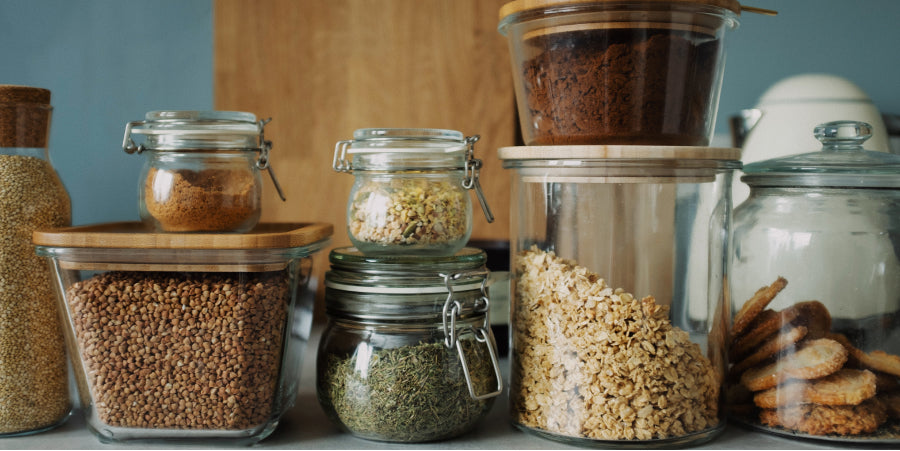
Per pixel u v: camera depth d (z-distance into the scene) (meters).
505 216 1.34
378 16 1.32
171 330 0.73
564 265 0.77
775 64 1.35
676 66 0.72
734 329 0.85
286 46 1.33
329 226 0.90
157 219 0.78
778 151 1.11
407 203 0.78
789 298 0.79
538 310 0.78
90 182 1.38
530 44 0.77
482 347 0.80
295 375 0.85
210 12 1.36
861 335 0.77
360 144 0.81
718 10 0.73
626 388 0.73
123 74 1.37
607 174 0.75
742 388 0.83
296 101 1.34
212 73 1.37
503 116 1.33
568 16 0.72
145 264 0.73
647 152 0.72
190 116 0.77
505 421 0.86
